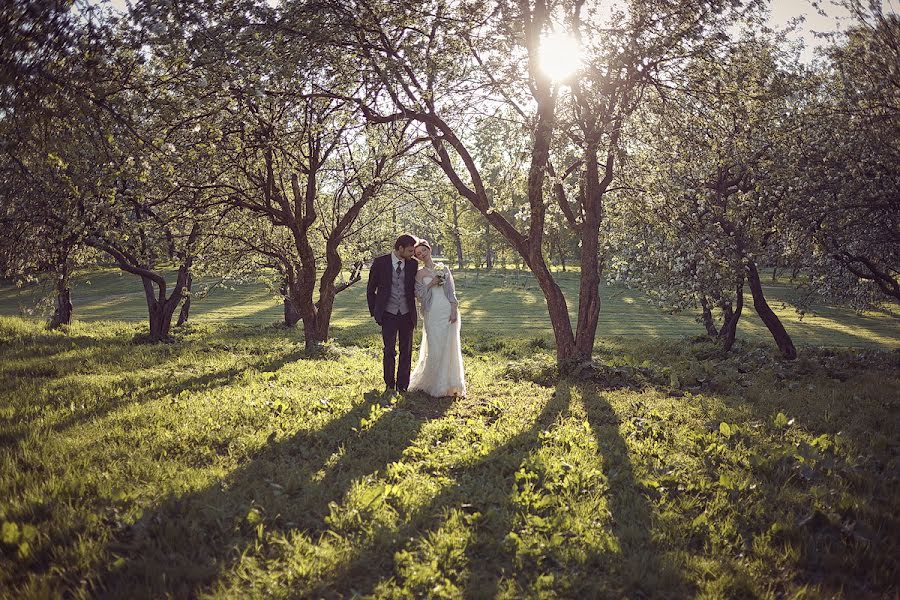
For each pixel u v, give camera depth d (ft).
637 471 17.08
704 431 21.63
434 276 27.37
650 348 59.31
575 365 35.27
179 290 63.98
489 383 31.86
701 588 11.32
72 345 48.01
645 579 11.45
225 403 24.14
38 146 21.30
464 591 10.92
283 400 24.63
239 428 20.22
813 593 11.05
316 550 11.98
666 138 36.96
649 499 15.28
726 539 13.17
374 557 11.92
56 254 46.50
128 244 52.60
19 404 23.49
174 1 22.07
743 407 25.64
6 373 32.50
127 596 10.26
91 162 24.43
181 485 14.92
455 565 11.84
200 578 10.94
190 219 50.19
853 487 16.02
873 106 33.63
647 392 29.73
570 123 32.89
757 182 37.55
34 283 58.13
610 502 15.01
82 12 19.08
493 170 38.29
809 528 13.80
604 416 24.03
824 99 38.17
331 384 30.04
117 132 23.11
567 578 11.39
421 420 22.56
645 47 31.99
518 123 35.04
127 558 11.44
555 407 25.26
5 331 55.98
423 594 10.82
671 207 35.65
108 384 28.91
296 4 28.17
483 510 14.28
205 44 23.52
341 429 20.52
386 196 61.21
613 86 32.50
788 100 37.68
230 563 11.48
